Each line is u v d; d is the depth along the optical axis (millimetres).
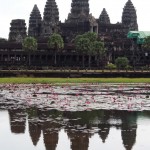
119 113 62188
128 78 144625
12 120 56281
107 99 80375
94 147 42594
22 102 75688
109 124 53531
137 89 106688
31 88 108438
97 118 57625
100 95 88562
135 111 64125
